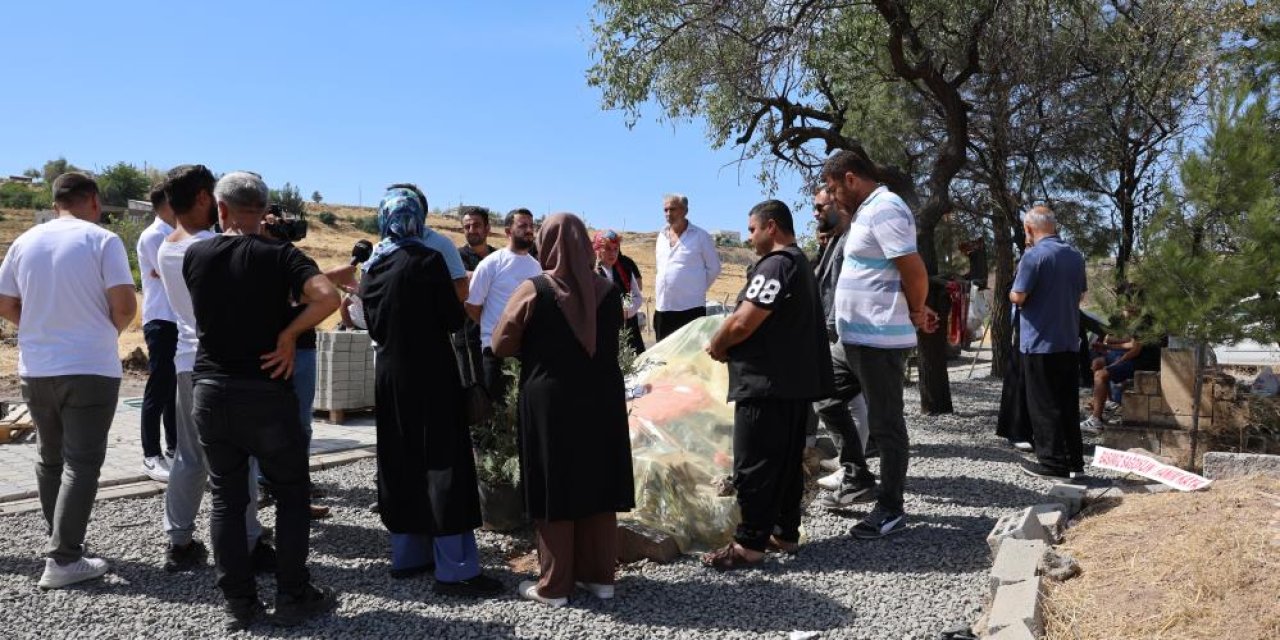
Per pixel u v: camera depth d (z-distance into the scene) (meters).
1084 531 4.77
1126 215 12.42
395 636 4.02
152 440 6.91
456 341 7.17
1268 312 6.37
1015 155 12.25
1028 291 6.50
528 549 5.34
